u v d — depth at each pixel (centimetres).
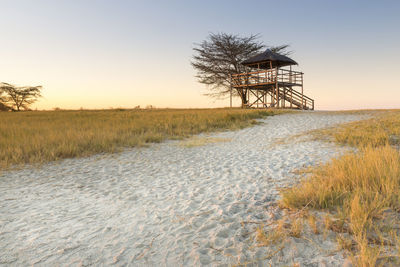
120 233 341
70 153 927
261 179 570
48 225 374
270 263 247
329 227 298
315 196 378
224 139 1230
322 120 1681
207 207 418
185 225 353
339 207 349
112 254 289
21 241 328
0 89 5019
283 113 2158
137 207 436
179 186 553
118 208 436
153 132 1363
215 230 330
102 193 523
